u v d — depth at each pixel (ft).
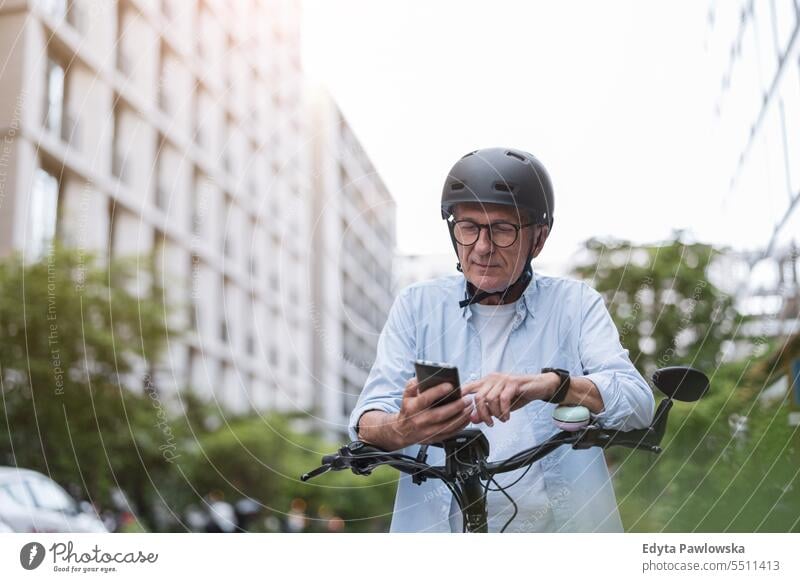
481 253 3.64
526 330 3.78
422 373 3.10
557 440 3.28
